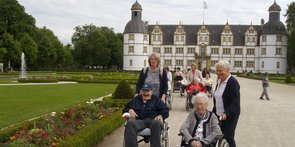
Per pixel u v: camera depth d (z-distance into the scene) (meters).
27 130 9.63
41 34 97.00
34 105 18.72
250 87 40.44
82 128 10.07
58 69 90.88
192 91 17.95
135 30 100.38
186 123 7.72
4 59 71.19
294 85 45.75
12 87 32.06
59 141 8.62
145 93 8.93
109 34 106.50
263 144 10.87
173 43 106.56
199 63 105.88
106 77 48.50
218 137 7.47
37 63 87.38
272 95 29.28
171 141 11.09
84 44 101.50
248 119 15.75
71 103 19.92
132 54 100.56
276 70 100.00
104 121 11.35
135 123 8.29
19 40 75.00
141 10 102.31
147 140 8.99
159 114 8.90
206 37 105.88
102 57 101.00
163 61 107.00
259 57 103.31
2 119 13.97
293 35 82.00
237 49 105.19
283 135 12.25
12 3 74.50
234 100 7.82
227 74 8.04
